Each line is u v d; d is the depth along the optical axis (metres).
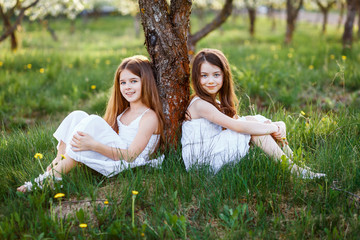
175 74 2.77
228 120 2.73
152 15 2.66
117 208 2.22
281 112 3.88
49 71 7.05
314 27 21.95
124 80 2.76
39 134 3.53
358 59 7.43
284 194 2.46
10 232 2.03
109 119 3.02
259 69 6.62
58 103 5.39
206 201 2.32
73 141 2.55
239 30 21.44
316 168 2.71
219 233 2.11
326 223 2.10
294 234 2.03
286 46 11.23
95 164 2.56
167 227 2.03
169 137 2.88
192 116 2.86
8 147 3.18
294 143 3.01
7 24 10.08
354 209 2.22
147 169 2.65
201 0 12.62
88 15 29.88
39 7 8.92
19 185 2.57
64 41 17.33
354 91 5.30
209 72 2.79
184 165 2.82
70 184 2.49
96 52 11.80
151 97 2.78
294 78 5.90
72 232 2.07
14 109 5.15
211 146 2.78
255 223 2.18
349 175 2.47
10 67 7.68
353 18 9.16
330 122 3.43
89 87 6.10
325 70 6.29
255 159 2.64
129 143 2.78
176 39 2.71
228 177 2.46
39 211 2.16
